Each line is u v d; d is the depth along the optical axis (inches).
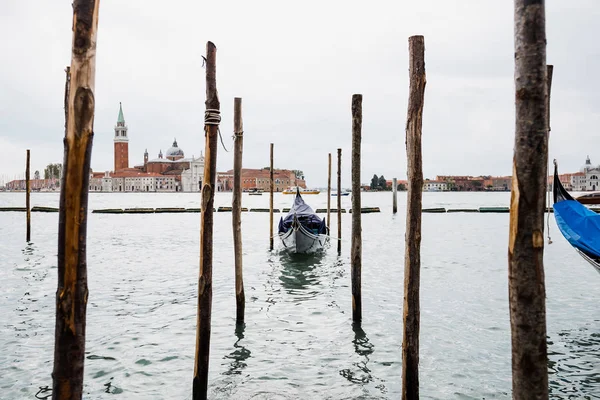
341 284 489.7
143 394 233.3
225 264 622.2
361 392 235.5
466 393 234.4
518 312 123.6
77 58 122.7
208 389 237.9
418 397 212.2
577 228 370.0
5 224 1233.4
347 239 909.8
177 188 6481.3
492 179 7687.0
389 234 1043.9
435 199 4033.0
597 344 295.4
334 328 335.3
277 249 754.8
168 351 288.7
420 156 205.5
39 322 342.6
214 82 217.0
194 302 409.4
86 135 124.0
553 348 289.6
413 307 206.2
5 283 480.1
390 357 280.8
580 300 402.3
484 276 527.8
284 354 285.9
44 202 3282.5
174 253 733.3
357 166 350.0
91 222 1368.1
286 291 455.2
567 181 6397.6
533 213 120.8
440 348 294.0
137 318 358.6
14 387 235.8
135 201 3543.3
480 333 322.0
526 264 121.8
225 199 3949.3
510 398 229.1
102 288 464.8
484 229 1144.8
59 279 126.8
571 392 232.4
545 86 119.6
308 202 3095.5
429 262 631.8
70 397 127.6
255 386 241.8
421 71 204.1
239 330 330.3
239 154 340.8
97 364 268.7
